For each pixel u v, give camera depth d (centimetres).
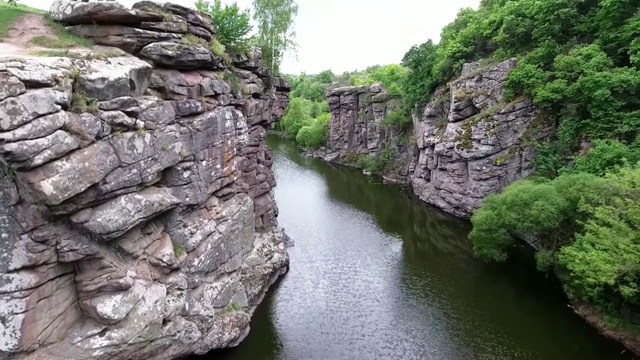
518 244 4172
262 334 2756
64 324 1736
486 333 2862
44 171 1520
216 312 2459
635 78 3669
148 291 1945
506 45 5141
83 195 1666
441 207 5556
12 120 1428
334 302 3256
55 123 1541
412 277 3709
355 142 9175
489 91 4912
